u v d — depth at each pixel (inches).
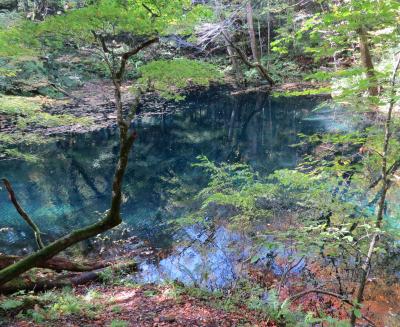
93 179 387.2
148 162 432.8
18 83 528.7
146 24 130.1
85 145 488.4
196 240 249.4
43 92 585.9
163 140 511.8
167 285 196.1
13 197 163.6
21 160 433.1
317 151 371.6
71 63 632.4
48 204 329.1
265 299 175.5
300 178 174.4
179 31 304.7
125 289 193.6
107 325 138.5
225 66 857.5
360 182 173.9
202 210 293.4
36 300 163.0
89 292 184.9
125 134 121.6
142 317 149.8
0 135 393.4
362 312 161.0
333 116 511.8
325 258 190.5
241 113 629.9
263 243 156.6
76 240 124.0
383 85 127.0
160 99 708.0
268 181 331.6
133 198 335.3
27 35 138.1
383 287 174.6
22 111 350.3
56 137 500.7
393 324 153.1
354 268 178.9
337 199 164.1
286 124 539.8
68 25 124.6
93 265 223.8
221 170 313.6
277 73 802.2
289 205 253.3
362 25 121.2
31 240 267.0
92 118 552.7
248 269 203.2
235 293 181.0
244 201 225.3
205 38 706.8
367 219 148.9
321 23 134.3
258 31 898.7
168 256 237.5
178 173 394.0
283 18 780.0
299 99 674.2
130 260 235.1
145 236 269.6
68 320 142.2
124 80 626.5
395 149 138.9
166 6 199.9
